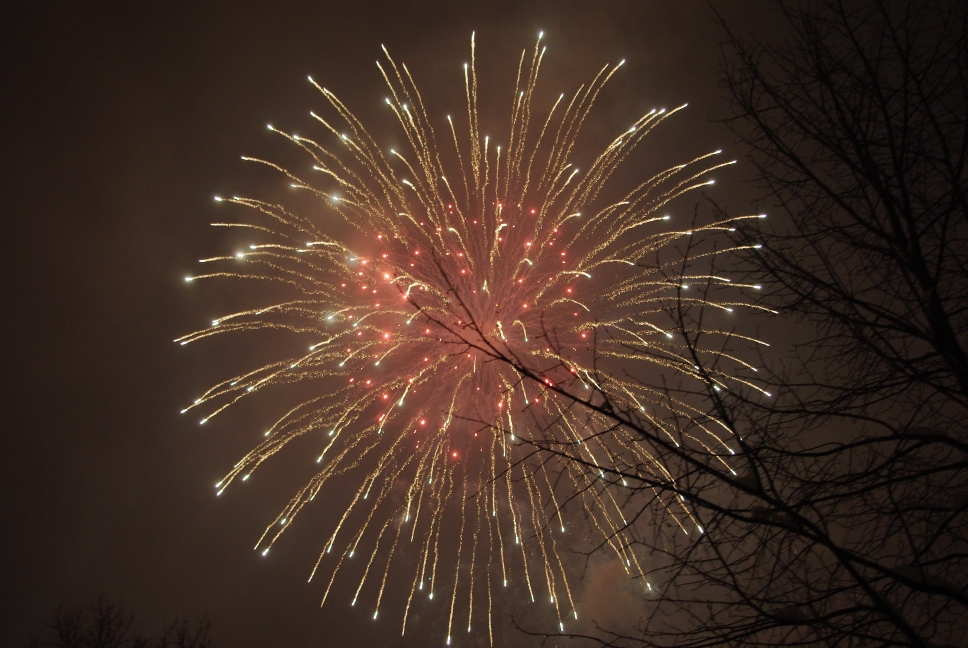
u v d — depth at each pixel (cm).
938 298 444
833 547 387
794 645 415
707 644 420
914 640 381
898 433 447
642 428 386
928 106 464
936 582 399
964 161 444
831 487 457
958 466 430
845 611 402
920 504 450
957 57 460
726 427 413
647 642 429
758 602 433
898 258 463
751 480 411
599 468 417
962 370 432
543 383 388
